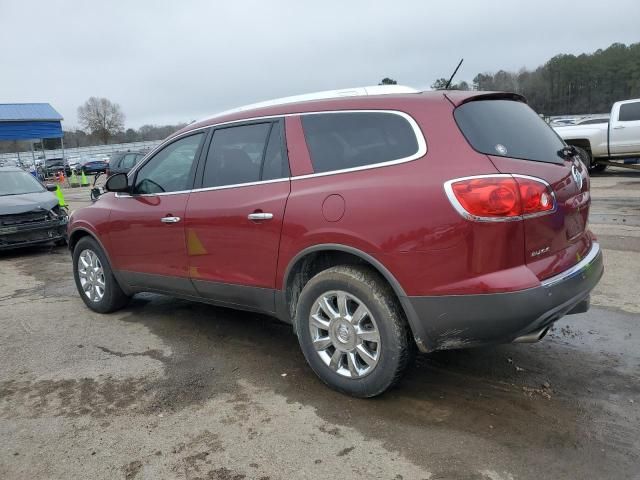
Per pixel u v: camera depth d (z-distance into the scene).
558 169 3.19
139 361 4.13
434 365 3.80
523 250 2.86
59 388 3.73
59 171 41.44
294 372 3.82
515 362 3.79
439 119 3.07
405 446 2.85
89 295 5.45
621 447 2.76
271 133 3.77
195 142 4.34
